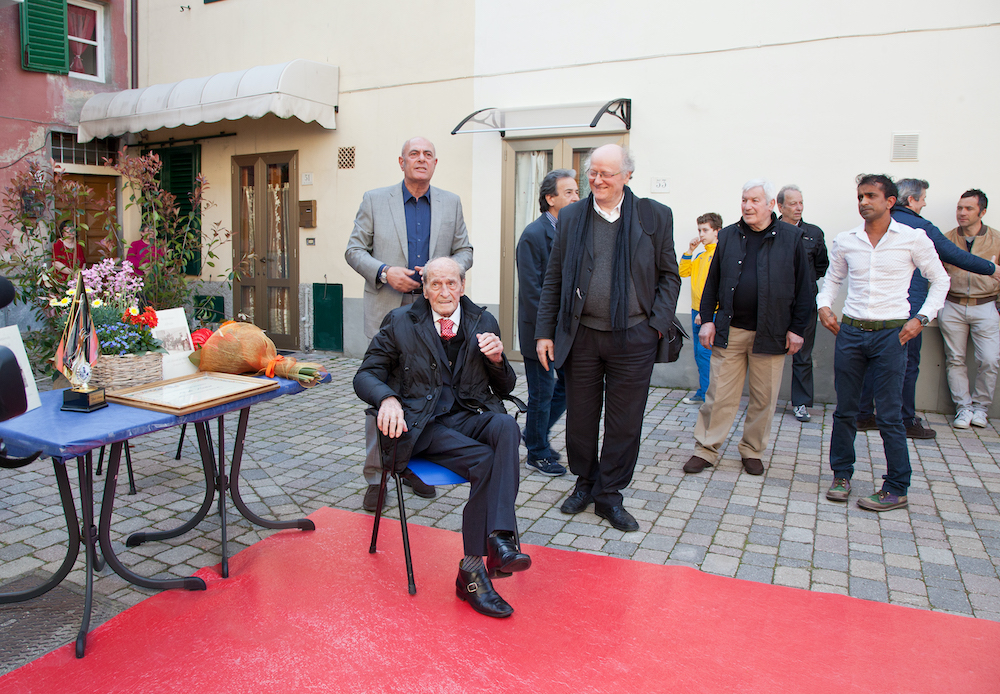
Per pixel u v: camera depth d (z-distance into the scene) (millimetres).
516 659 2441
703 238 6160
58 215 6891
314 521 3648
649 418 5871
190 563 3172
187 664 2400
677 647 2527
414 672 2361
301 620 2676
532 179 7562
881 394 3846
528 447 4484
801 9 6230
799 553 3334
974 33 5727
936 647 2543
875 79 6051
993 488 4227
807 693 2273
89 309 2689
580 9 7117
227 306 9562
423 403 2984
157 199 7312
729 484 4293
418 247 3969
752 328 4324
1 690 2264
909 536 3533
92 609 2770
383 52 8188
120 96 9070
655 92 6859
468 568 2822
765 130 6469
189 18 9477
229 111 8094
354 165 8492
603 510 3701
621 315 3467
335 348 8859
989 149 5773
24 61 8906
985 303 5477
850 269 3957
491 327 3123
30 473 4320
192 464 4555
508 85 7566
